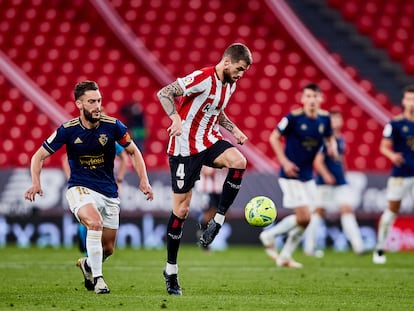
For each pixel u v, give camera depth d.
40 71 83.50
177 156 28.53
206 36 87.00
